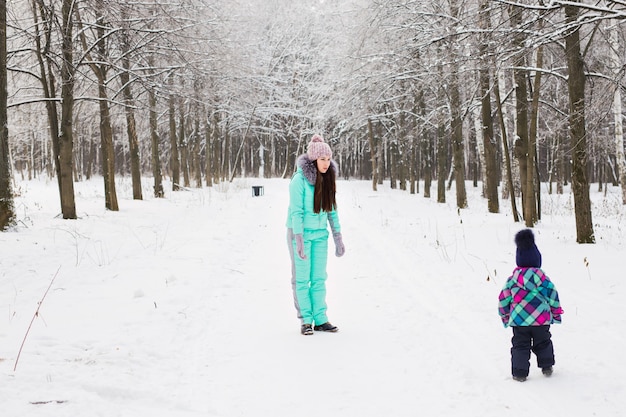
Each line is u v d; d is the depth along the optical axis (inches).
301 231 210.2
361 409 143.3
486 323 216.7
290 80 2011.6
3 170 428.1
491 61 427.5
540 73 522.0
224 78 878.4
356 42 820.0
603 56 545.3
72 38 573.0
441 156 1050.1
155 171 946.7
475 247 418.6
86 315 228.4
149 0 627.2
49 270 316.5
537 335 159.9
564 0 364.8
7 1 523.8
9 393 143.2
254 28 1120.2
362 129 1541.6
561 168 1518.2
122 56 623.2
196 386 157.8
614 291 265.4
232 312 243.0
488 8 425.7
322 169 216.7
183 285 289.3
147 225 547.2
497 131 1418.6
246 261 374.6
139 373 164.9
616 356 174.6
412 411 141.5
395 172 1529.3
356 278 315.6
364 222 609.9
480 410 140.6
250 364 177.0
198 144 1396.4
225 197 1011.9
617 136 1021.8
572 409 138.9
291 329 217.6
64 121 535.2
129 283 291.1
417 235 493.0
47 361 170.4
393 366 174.6
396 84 872.3
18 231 430.9
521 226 557.3
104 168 663.1
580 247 402.0
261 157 2278.5
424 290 277.1
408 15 709.3
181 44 671.8
